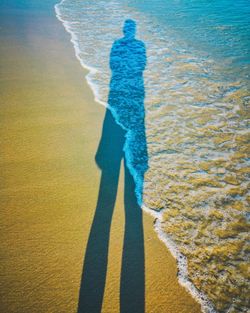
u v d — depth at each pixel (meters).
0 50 6.64
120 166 3.58
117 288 2.30
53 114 4.46
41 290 2.22
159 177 3.45
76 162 3.57
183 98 5.17
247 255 2.63
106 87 5.41
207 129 4.35
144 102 4.99
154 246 2.66
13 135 3.90
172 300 2.25
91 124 4.32
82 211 2.94
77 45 7.33
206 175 3.51
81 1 12.33
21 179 3.23
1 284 2.23
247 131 4.33
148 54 7.01
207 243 2.71
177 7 11.96
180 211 3.03
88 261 2.47
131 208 3.03
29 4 11.16
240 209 3.08
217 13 11.12
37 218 2.80
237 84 5.72
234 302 2.27
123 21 9.60
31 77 5.52
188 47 7.60
